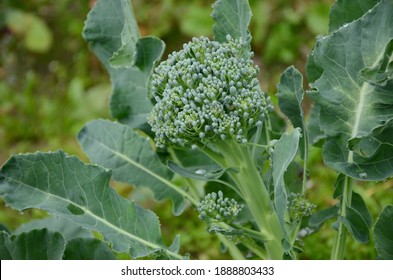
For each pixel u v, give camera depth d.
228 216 0.92
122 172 1.04
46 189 0.93
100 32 1.04
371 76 0.92
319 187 1.30
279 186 0.89
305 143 0.95
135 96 1.05
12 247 0.95
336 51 0.93
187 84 0.91
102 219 0.94
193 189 1.03
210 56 0.91
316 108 1.01
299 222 0.96
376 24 0.92
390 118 0.91
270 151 0.93
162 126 0.92
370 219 0.98
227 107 0.90
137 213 0.95
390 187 1.26
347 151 0.94
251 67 0.91
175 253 0.95
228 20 0.97
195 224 1.31
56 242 0.96
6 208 1.38
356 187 1.26
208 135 0.91
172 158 1.03
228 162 0.93
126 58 0.99
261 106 0.91
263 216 0.95
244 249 1.05
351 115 0.93
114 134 1.05
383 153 0.93
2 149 1.59
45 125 1.60
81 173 0.94
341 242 0.98
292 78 0.95
